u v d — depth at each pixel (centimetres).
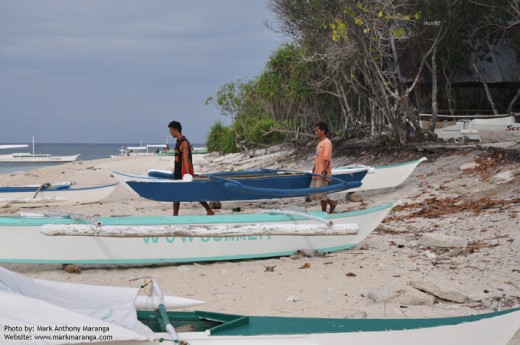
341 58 2084
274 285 888
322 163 1359
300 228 915
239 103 3180
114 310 528
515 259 978
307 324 534
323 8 2147
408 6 2223
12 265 1030
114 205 1852
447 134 2319
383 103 2159
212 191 1447
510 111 2439
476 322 537
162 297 570
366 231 1100
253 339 505
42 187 1797
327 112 2931
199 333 505
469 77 2605
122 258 982
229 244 1021
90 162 4153
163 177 1664
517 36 2562
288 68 2888
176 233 912
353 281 899
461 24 2372
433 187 1656
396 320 542
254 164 2858
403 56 2547
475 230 1191
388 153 2144
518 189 1470
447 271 941
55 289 565
